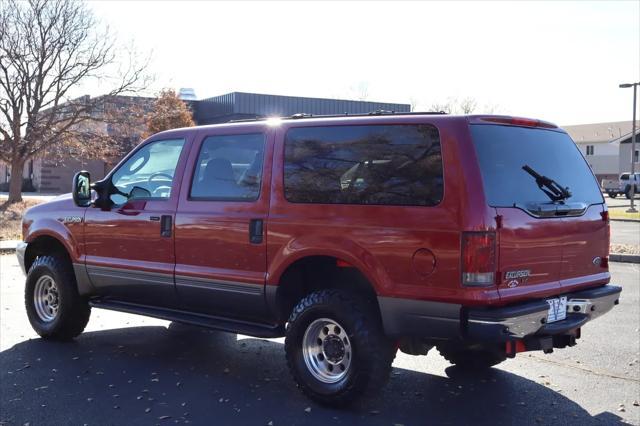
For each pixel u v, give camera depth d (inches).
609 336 297.4
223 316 231.5
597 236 212.5
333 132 203.3
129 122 1114.7
